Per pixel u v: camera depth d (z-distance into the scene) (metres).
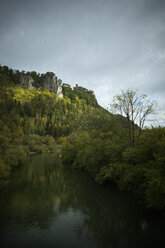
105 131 37.19
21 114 123.75
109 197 20.44
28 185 26.38
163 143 16.08
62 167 42.31
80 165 38.94
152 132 22.00
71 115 172.38
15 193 22.55
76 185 26.14
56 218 15.48
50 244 11.58
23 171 37.03
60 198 20.62
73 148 48.66
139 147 21.02
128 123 26.22
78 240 12.05
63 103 197.62
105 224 14.30
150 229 13.27
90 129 43.19
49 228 13.74
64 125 149.62
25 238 12.29
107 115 37.38
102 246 11.38
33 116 139.62
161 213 15.33
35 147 77.88
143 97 24.14
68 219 15.28
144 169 16.95
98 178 26.17
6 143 39.31
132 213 16.05
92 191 23.00
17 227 13.85
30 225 14.20
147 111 23.62
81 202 19.23
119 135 32.72
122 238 12.27
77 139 52.00
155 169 15.97
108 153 26.08
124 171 21.70
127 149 22.14
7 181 28.44
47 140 109.50
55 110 172.75
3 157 36.44
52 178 30.94
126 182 20.52
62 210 17.19
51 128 144.25
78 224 14.38
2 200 20.02
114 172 24.02
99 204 18.53
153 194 14.95
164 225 13.73
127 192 21.62
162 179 14.71
